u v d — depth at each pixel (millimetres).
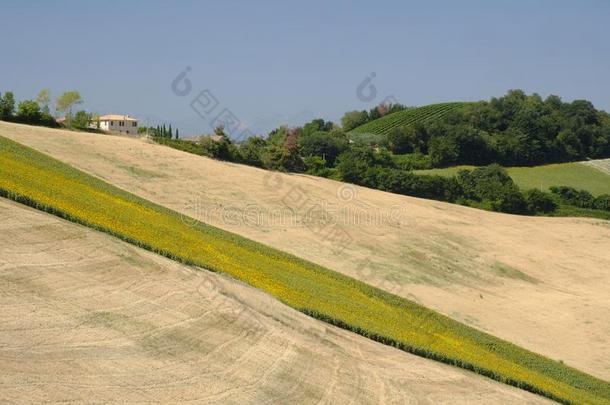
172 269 44812
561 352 62500
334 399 35969
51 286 37000
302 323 45188
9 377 28391
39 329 32812
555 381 53156
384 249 80250
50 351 31344
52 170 64312
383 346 47688
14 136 82875
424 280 74188
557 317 71875
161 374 32531
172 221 61031
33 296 35469
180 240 54344
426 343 51031
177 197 77500
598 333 68812
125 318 36406
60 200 51281
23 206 46062
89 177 69500
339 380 38438
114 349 33250
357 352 44000
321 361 40062
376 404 37062
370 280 68188
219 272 49250
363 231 85250
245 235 69875
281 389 35031
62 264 39750
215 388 32875
